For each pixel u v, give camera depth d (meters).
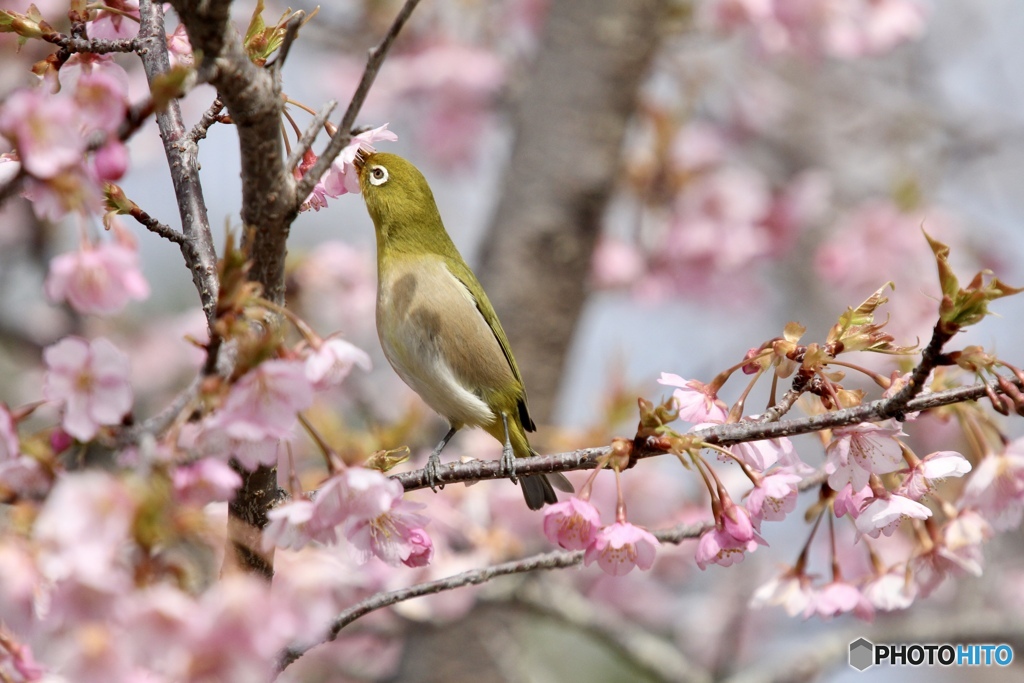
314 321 13.36
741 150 18.09
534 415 12.64
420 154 16.09
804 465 6.32
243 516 6.03
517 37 15.54
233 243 4.72
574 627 12.02
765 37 14.79
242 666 4.03
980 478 6.14
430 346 9.10
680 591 16.83
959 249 14.83
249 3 14.27
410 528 5.68
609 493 11.41
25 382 14.70
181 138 6.88
